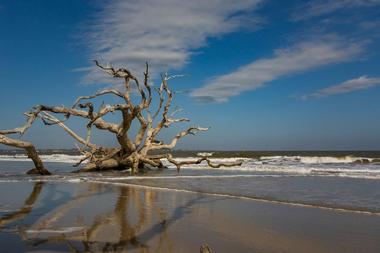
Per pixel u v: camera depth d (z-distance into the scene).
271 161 40.47
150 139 26.31
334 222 8.52
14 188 15.13
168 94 26.58
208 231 7.63
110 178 19.70
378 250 6.39
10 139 20.34
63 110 21.08
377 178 19.45
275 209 10.22
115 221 8.59
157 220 8.73
